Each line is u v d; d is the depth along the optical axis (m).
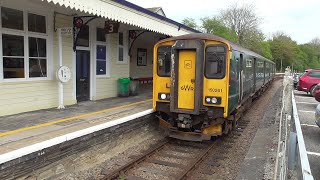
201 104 8.20
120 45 13.33
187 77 8.30
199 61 8.05
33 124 7.31
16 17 8.25
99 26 11.84
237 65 9.19
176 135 8.71
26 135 6.32
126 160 7.31
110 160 7.26
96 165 6.86
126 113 9.12
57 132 6.62
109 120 8.05
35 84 8.94
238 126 10.88
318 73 20.14
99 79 11.91
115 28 11.18
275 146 7.97
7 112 8.16
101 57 12.09
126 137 8.08
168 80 8.84
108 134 7.27
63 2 7.14
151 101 11.85
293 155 3.79
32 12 8.70
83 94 11.24
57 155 5.77
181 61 8.34
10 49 8.13
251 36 53.28
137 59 17.70
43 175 5.47
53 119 7.95
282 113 9.01
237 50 9.17
